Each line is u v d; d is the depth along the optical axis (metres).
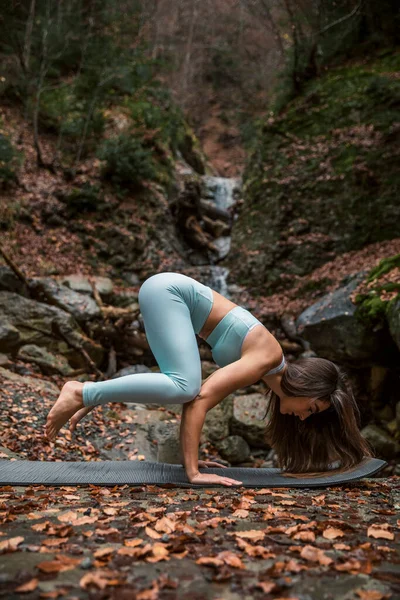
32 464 3.15
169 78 20.28
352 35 13.78
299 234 11.52
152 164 12.81
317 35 13.23
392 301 6.79
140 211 11.84
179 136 15.38
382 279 7.62
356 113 11.98
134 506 2.28
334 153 11.79
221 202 15.17
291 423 3.42
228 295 11.32
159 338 2.92
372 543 1.84
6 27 12.34
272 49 21.70
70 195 10.96
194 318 3.08
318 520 2.13
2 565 1.52
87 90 13.40
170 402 2.85
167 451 5.71
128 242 11.19
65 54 13.53
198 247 13.05
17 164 10.84
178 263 11.77
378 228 10.94
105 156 11.80
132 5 16.48
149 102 14.41
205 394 2.88
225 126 22.73
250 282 11.51
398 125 11.27
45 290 8.61
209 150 21.97
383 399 7.46
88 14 14.53
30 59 12.98
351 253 10.91
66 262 10.19
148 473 3.02
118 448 5.35
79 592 1.36
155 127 13.91
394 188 10.99
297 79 13.41
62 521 1.99
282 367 3.09
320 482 2.96
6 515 2.02
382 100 11.80
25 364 7.38
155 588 1.40
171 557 1.63
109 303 9.52
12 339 7.39
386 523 2.11
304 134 12.45
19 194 10.52
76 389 2.85
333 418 3.31
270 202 12.08
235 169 20.55
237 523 2.04
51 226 10.62
